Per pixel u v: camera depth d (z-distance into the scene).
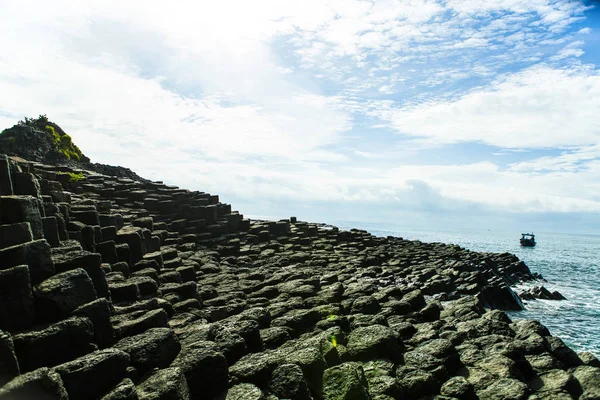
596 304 24.61
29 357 5.22
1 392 4.00
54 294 6.09
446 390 6.97
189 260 16.30
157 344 5.97
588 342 16.23
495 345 8.91
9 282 5.66
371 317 10.26
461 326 10.43
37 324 5.89
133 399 4.68
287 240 26.36
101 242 11.88
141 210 22.77
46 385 4.23
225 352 6.59
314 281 14.12
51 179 21.28
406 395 6.91
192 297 11.12
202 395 5.59
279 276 15.42
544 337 9.25
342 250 26.55
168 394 4.90
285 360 6.41
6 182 8.41
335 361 7.23
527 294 25.70
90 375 4.91
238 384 5.86
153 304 8.73
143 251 14.34
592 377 7.65
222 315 10.16
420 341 9.41
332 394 6.09
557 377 7.66
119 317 7.75
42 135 32.47
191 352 6.05
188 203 25.62
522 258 65.12
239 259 19.91
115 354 5.24
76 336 5.67
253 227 26.50
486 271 27.92
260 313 9.27
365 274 19.03
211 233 23.23
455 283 22.12
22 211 7.73
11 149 28.94
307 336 8.92
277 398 5.58
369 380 6.91
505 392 6.96
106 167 35.84
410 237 153.38
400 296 13.99
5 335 4.65
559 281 36.53
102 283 7.96
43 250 6.77
